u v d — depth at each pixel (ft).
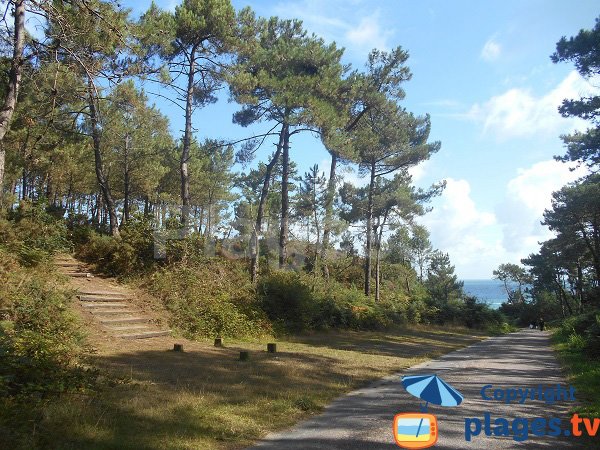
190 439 17.92
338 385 29.96
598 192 105.19
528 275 268.62
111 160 91.66
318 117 70.79
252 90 73.20
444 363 43.55
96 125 66.80
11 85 33.58
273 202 129.80
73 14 35.58
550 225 134.51
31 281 35.88
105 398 22.06
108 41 38.50
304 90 72.43
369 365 39.75
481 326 128.98
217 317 53.11
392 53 102.42
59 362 25.43
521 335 111.04
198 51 70.95
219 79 71.41
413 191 117.19
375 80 103.30
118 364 30.89
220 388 26.48
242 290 63.10
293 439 18.65
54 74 38.47
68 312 35.94
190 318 50.70
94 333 39.04
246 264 75.92
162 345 40.88
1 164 33.88
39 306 33.09
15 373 21.26
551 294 245.65
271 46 81.30
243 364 35.22
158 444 16.99
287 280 68.54
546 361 46.21
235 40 69.15
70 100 53.21
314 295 74.69
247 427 19.99
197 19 66.44
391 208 113.70
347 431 19.69
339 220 99.25
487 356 50.98
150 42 57.57
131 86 56.08
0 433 15.55
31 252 43.75
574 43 56.95
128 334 41.32
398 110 103.19
